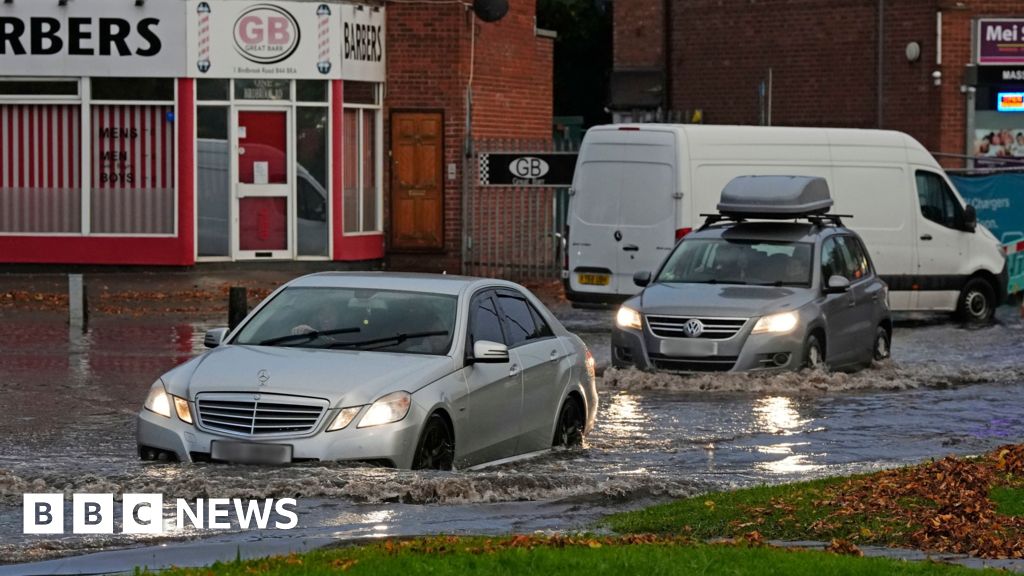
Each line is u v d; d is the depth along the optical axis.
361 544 18.42
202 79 60.56
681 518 20.62
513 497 22.19
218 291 55.78
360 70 63.38
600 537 19.02
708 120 81.19
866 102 76.19
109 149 60.38
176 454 22.59
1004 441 29.19
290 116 61.91
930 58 73.88
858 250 41.53
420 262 65.19
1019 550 18.75
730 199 41.16
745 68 80.00
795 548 18.44
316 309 25.05
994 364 41.62
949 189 52.53
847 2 76.44
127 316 49.56
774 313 36.81
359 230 64.19
